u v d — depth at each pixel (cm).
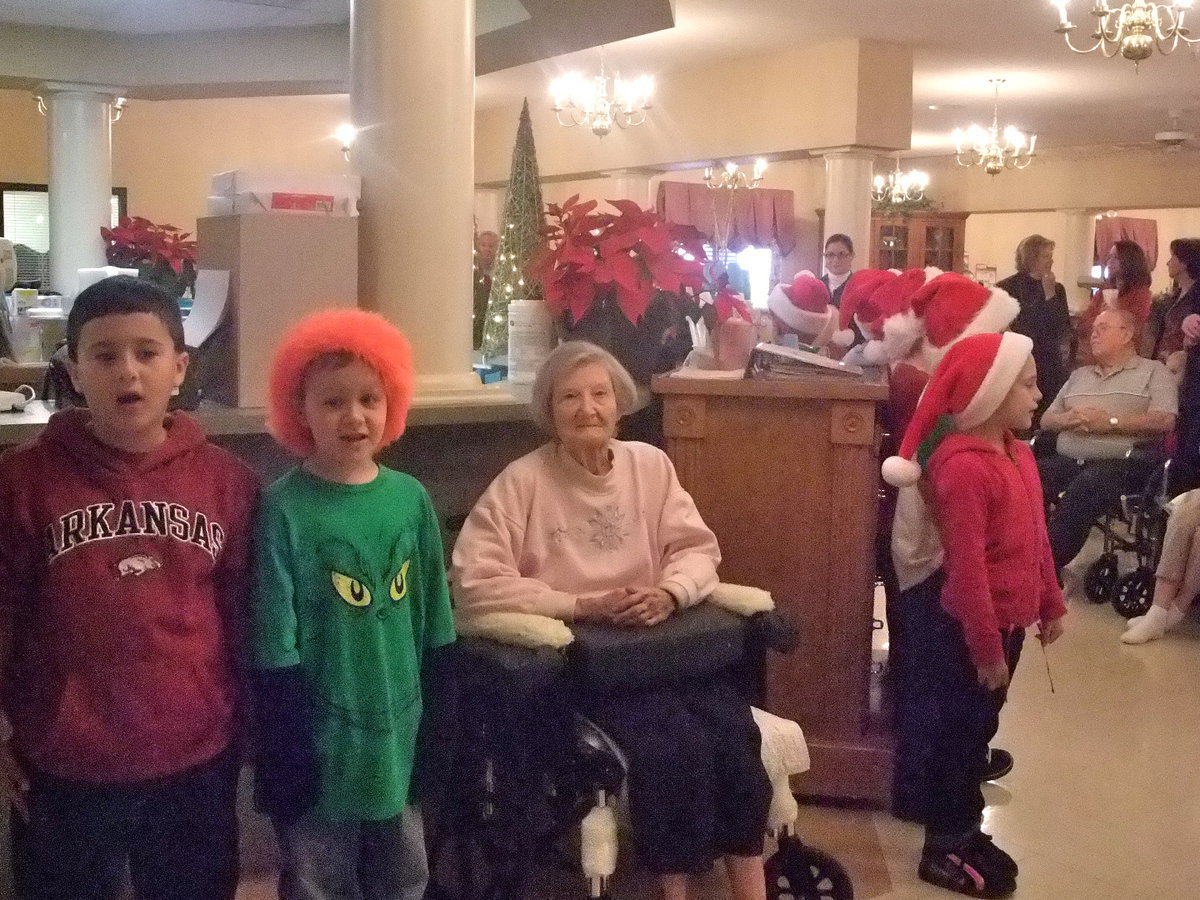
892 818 256
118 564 147
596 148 829
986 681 219
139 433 152
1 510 146
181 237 439
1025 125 945
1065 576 477
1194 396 414
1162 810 266
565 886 222
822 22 599
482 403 240
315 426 167
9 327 334
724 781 188
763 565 255
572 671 186
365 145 245
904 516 243
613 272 268
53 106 545
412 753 173
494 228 998
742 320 269
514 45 447
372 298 247
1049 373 558
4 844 175
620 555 211
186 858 157
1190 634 406
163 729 149
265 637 159
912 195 1080
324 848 171
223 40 526
